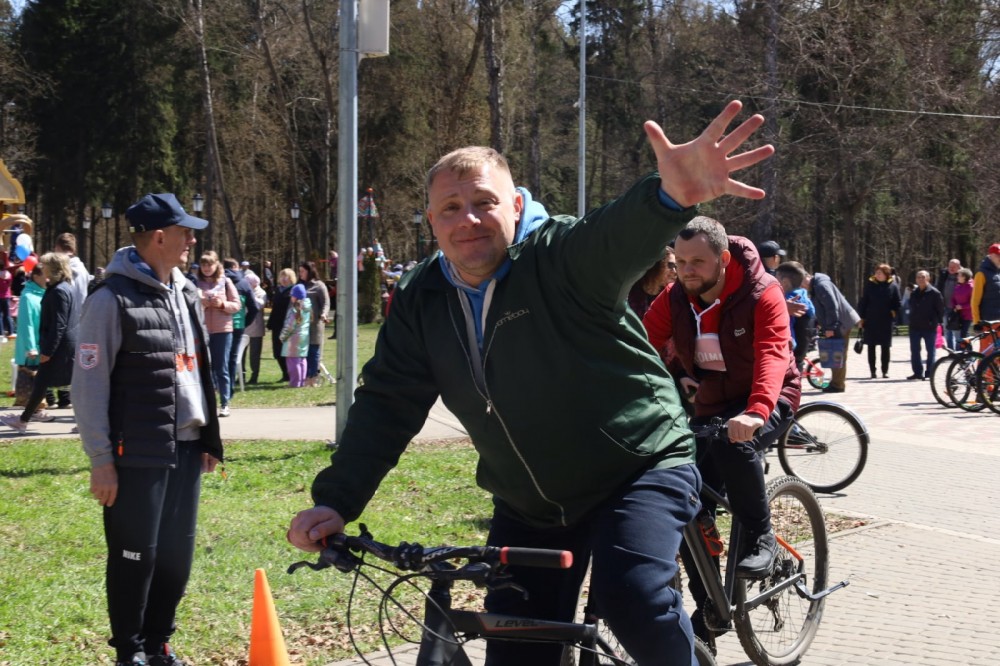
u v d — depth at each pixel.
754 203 34.06
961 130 32.69
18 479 7.87
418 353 2.95
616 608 2.63
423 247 44.59
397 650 4.51
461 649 2.64
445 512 7.09
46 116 48.25
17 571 5.43
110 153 48.19
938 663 4.54
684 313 4.36
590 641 2.70
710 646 4.16
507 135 41.28
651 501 2.77
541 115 47.81
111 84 47.69
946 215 36.44
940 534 6.81
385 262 37.31
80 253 59.44
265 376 17.88
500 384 2.77
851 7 32.09
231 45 41.78
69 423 11.25
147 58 47.22
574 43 49.56
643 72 47.41
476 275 2.77
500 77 28.55
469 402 2.86
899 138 31.81
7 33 49.94
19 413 11.67
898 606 5.32
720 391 4.38
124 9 47.12
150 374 4.09
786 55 33.34
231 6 38.12
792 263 10.19
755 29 33.06
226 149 46.72
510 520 3.10
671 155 2.35
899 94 33.16
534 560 2.31
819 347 15.96
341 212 8.98
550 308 2.70
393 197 45.06
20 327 10.92
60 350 10.00
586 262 2.58
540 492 2.88
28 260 15.82
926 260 44.69
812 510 4.80
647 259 2.51
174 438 4.14
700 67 36.06
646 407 2.81
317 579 5.39
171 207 4.18
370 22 8.71
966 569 6.00
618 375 2.76
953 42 32.81
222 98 45.78
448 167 2.71
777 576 4.42
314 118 44.12
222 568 5.50
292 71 41.09
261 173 46.31
